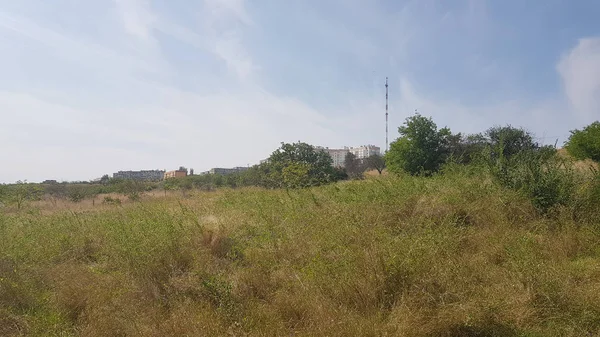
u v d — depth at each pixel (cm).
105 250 595
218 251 580
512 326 348
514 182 733
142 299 454
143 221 677
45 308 437
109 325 391
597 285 408
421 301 380
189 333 357
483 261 477
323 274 434
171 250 539
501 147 843
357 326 345
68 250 626
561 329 345
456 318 348
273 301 422
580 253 528
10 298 448
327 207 717
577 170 775
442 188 759
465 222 654
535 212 670
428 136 2420
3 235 650
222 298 412
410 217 648
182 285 461
